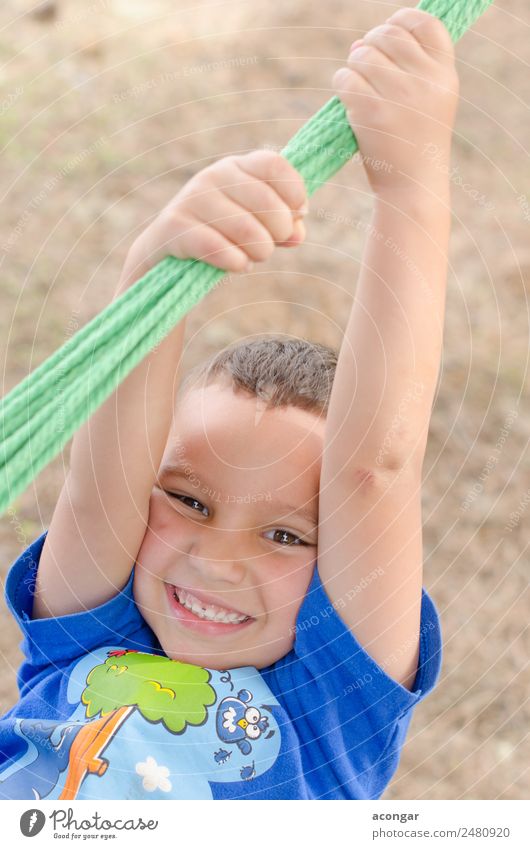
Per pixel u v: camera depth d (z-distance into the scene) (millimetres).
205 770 1041
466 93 3393
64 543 1118
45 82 3160
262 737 1061
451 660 2102
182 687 1069
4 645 1995
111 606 1125
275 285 2641
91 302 2578
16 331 2463
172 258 838
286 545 1104
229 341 2473
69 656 1140
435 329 990
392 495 1049
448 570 2223
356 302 999
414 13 913
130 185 2895
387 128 895
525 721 2053
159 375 1043
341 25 3688
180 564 1100
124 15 3551
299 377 1140
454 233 2900
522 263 2830
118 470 1064
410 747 1987
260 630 1097
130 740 1033
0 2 3488
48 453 765
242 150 3102
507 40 3635
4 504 748
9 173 2828
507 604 2188
